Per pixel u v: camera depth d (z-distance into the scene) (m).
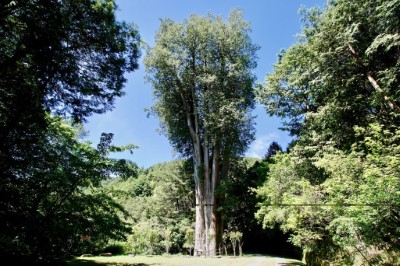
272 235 22.22
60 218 8.30
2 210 6.85
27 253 7.21
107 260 14.14
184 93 27.34
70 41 7.88
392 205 4.83
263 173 22.30
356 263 7.05
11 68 7.27
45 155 8.16
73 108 9.05
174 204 32.12
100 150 10.23
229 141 24.72
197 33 25.55
